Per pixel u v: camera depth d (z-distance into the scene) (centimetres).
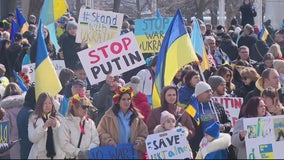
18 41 2391
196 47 1827
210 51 2220
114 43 1511
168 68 1466
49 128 1283
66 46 2077
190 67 1644
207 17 6309
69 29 2062
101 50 1504
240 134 1256
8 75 2364
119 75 1642
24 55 2298
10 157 1352
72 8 5744
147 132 1293
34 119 1297
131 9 6353
